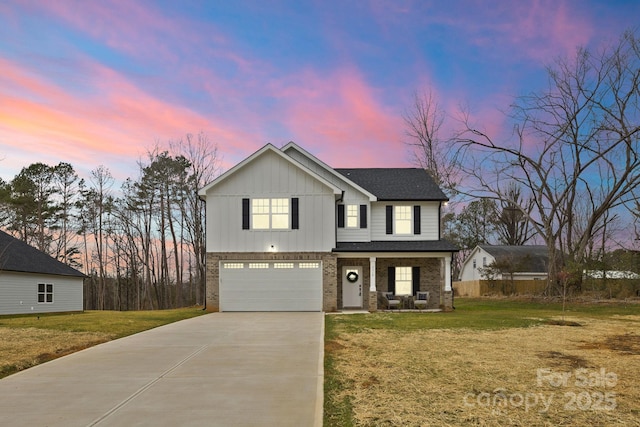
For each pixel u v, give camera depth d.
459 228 65.38
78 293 29.73
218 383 7.67
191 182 44.75
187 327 15.62
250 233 22.53
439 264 23.83
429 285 23.80
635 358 9.92
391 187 25.52
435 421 5.91
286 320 17.94
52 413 6.09
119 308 55.44
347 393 7.18
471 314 20.33
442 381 7.92
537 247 50.47
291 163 22.69
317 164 24.42
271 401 6.62
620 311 21.84
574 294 28.67
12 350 10.93
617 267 29.72
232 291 22.45
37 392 7.12
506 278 41.59
